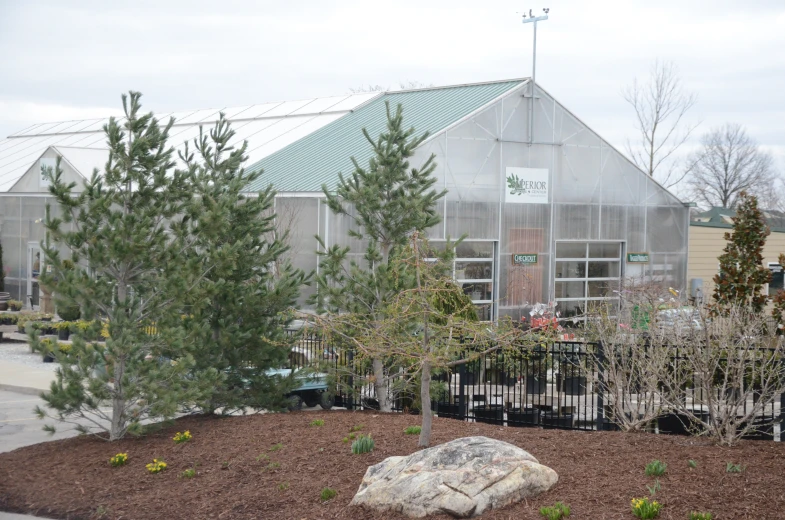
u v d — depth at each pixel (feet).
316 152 104.22
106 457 38.29
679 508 26.81
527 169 104.27
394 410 52.54
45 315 98.17
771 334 40.04
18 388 68.08
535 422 48.08
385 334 37.68
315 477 33.06
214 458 36.73
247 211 47.24
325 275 50.29
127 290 43.68
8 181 130.31
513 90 102.78
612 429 43.98
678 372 41.81
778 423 40.96
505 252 102.37
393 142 52.70
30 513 32.99
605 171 111.04
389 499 28.99
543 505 27.94
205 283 43.04
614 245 112.37
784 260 55.47
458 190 98.63
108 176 41.93
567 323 107.04
